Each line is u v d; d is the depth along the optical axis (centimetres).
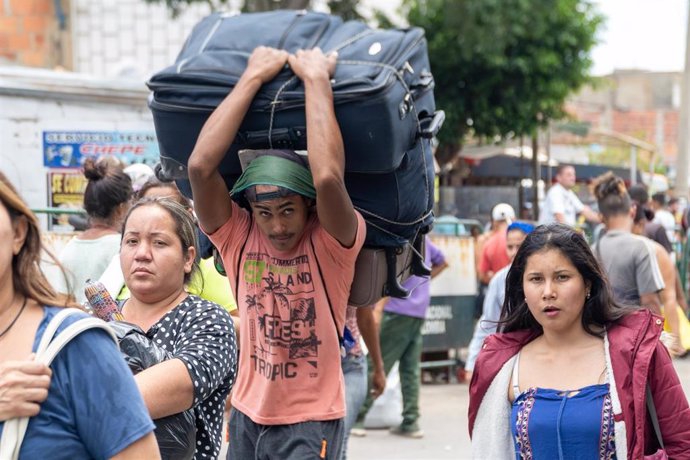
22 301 267
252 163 421
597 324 399
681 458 381
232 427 462
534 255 396
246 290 450
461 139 2419
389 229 446
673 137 6022
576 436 379
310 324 440
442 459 837
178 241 417
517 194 2283
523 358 404
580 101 6009
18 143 988
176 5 2062
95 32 2439
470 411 413
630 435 374
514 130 2400
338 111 404
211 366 380
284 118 415
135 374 364
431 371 1271
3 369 252
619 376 381
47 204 999
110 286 489
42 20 2364
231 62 429
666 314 772
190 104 423
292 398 443
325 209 409
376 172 416
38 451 255
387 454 854
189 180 438
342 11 2036
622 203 768
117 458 261
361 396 613
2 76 974
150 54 2484
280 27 441
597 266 394
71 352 262
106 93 1017
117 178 578
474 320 1220
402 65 417
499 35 2073
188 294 425
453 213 2131
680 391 384
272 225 424
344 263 432
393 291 467
